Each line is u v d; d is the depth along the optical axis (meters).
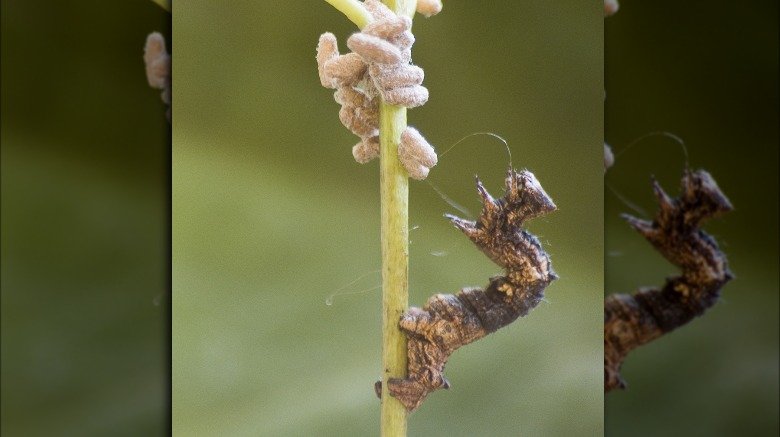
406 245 0.17
